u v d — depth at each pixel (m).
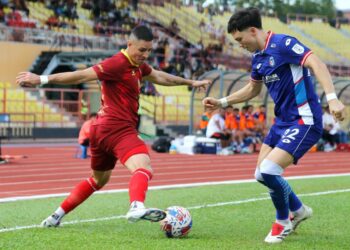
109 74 6.29
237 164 17.70
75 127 30.38
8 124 28.00
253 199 9.55
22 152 22.16
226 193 10.45
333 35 53.81
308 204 9.05
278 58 6.03
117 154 6.34
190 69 37.75
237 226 7.18
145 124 31.77
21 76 6.12
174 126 32.28
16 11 34.12
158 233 6.61
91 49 33.78
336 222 7.52
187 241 6.16
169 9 43.94
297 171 15.93
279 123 6.26
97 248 5.77
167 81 6.98
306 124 6.05
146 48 6.32
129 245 5.91
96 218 7.68
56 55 31.42
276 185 6.11
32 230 6.74
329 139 25.09
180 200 9.51
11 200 9.70
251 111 23.03
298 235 6.66
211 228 7.02
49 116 29.86
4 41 31.98
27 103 29.61
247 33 6.11
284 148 6.05
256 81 6.65
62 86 32.03
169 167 16.45
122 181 12.83
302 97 6.05
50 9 35.91
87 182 6.94
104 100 6.47
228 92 23.28
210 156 20.62
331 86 5.71
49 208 8.70
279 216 6.26
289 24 53.62
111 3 38.28
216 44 42.69
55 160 18.64
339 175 14.50
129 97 6.41
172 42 40.06
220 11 49.34
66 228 6.90
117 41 34.78
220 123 21.72
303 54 5.89
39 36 33.06
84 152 19.42
